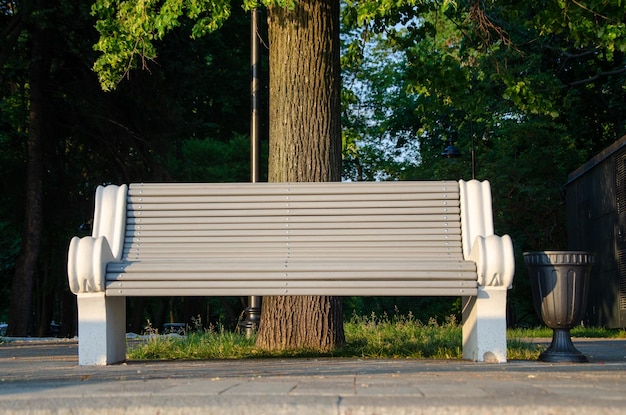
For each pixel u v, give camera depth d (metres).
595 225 21.44
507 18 13.34
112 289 6.50
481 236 6.53
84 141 23.86
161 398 3.69
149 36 10.68
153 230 6.94
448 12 13.04
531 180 28.81
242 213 6.92
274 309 8.95
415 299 32.78
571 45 27.14
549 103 12.48
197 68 23.06
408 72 12.56
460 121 30.80
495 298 6.49
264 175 26.39
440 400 3.50
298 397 3.65
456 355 7.92
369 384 4.37
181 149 24.92
